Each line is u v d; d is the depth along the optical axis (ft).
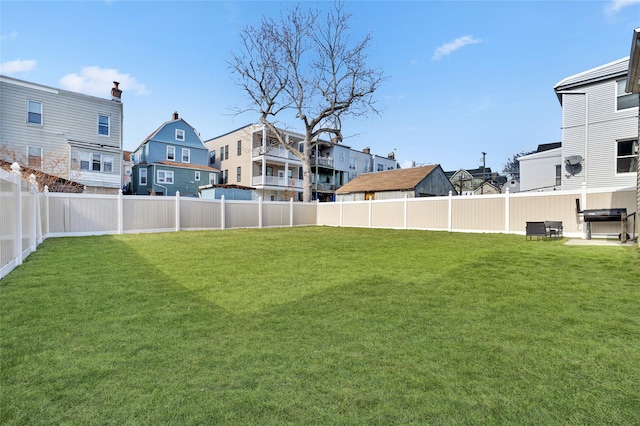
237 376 7.29
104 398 6.45
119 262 21.39
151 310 11.93
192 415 5.92
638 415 5.83
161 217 45.60
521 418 5.81
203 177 104.68
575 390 6.65
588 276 16.29
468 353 8.38
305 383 7.01
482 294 13.76
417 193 84.89
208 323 10.64
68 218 38.63
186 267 19.97
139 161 104.99
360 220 57.77
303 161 72.43
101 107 73.97
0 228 16.46
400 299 13.24
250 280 16.67
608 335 9.32
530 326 10.13
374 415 5.92
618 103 43.70
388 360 8.05
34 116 65.41
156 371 7.51
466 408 6.11
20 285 15.25
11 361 7.93
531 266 19.10
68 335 9.57
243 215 54.95
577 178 46.62
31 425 5.63
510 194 38.96
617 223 30.81
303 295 13.93
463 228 43.24
